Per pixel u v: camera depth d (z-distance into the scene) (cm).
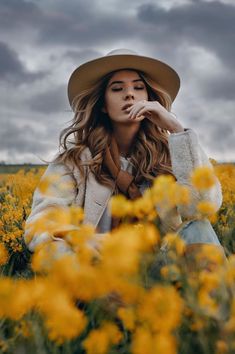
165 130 346
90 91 348
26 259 351
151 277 216
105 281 163
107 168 331
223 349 170
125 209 220
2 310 166
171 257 207
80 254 185
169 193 224
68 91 364
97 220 316
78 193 324
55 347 184
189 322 186
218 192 305
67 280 168
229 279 189
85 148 336
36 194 312
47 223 247
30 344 181
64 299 166
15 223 409
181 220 310
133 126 338
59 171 327
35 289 169
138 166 333
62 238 251
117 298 206
